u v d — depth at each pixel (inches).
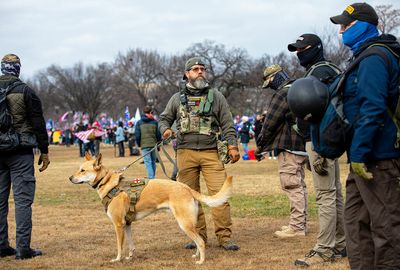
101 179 234.4
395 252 149.9
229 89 2482.8
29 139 235.1
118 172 240.1
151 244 261.7
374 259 159.3
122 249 245.0
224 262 221.8
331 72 210.4
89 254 242.5
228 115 254.4
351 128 154.7
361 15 160.9
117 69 3179.1
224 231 247.4
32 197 239.6
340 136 155.6
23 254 233.9
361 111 146.6
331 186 213.6
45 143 240.8
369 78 145.9
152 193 227.9
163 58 3043.8
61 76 3132.4
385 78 145.6
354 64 153.3
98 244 265.1
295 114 165.3
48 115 3378.4
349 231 163.5
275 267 211.3
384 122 149.1
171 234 285.0
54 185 566.3
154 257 235.3
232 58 2464.3
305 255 221.9
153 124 530.0
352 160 147.3
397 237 149.3
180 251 246.2
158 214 347.9
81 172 234.5
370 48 151.2
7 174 240.1
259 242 260.5
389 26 989.8
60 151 1531.7
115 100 3176.7
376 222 152.2
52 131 2196.1
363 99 146.3
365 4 162.7
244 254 236.1
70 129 2076.8
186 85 256.8
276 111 255.4
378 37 154.3
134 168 792.3
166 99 2768.2
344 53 1343.5
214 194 249.3
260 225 306.3
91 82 3102.9
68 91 3093.0
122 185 231.8
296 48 226.4
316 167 211.0
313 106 159.8
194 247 251.1
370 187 152.3
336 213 217.2
